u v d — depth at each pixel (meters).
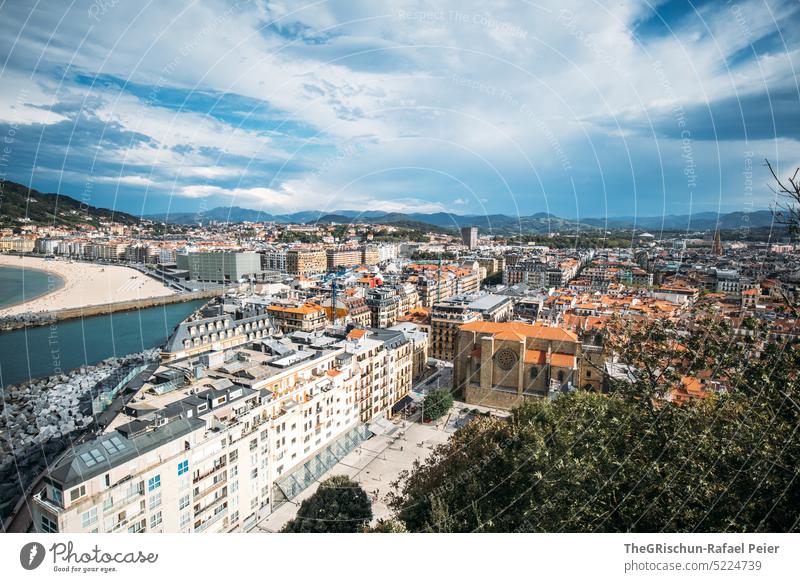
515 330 132.62
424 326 176.00
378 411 127.81
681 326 61.06
